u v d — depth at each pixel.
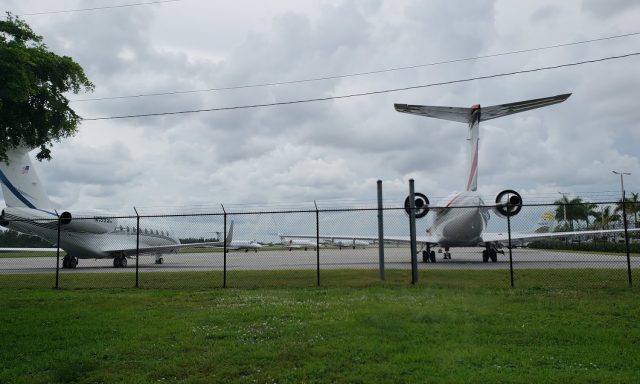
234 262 34.97
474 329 8.27
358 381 5.80
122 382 6.07
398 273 18.75
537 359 6.50
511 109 25.92
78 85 13.21
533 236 27.91
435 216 30.12
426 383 5.62
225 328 8.83
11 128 12.70
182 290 14.68
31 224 29.78
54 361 6.99
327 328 8.49
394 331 8.23
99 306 11.77
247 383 5.90
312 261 33.84
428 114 27.11
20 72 10.82
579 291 12.72
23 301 12.88
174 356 7.13
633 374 5.85
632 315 9.38
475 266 24.02
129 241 35.25
